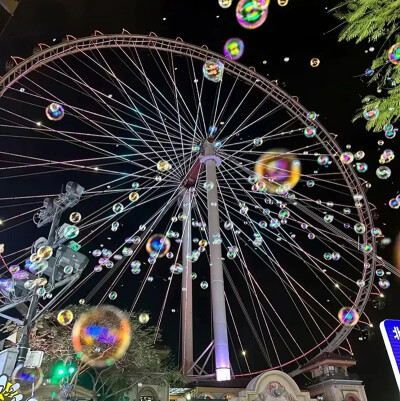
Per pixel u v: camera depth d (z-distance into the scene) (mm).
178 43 19375
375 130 8758
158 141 19031
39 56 16297
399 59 7012
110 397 16297
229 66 20500
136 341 16359
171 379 17047
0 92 15867
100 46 18078
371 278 20891
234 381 17375
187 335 20328
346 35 8664
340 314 20094
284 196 19656
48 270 7512
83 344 15008
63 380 13719
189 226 22391
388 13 7766
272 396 14930
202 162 19797
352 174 20609
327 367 18156
